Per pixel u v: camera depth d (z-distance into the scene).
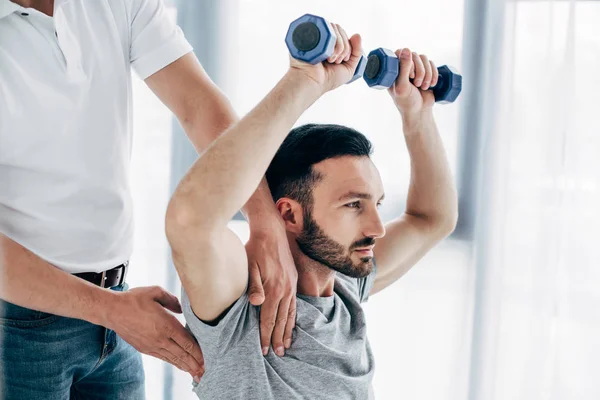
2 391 0.84
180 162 1.85
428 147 0.95
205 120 0.91
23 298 0.76
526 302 1.73
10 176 0.82
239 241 0.71
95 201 0.88
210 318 0.72
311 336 0.77
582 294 1.71
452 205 0.98
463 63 1.72
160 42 0.93
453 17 1.72
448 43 1.72
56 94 0.83
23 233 0.83
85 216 0.87
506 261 1.74
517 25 1.71
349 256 0.78
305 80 0.67
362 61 0.73
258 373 0.74
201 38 1.80
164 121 1.85
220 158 0.63
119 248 0.92
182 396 1.78
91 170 0.87
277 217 0.78
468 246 1.75
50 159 0.83
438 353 1.75
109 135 0.88
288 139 0.81
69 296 0.78
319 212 0.78
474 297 1.75
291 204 0.80
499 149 1.72
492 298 1.73
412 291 1.76
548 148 1.70
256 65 1.80
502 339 1.74
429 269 1.76
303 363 0.76
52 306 0.77
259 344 0.74
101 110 0.87
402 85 0.87
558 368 1.71
